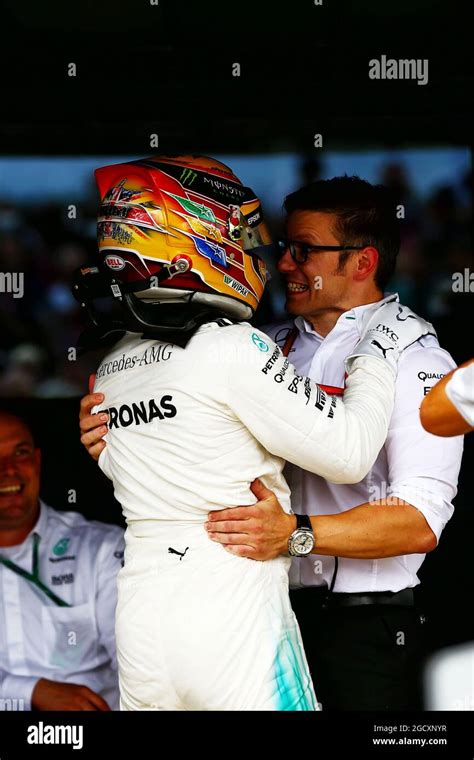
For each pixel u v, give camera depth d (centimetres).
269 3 1226
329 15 1277
